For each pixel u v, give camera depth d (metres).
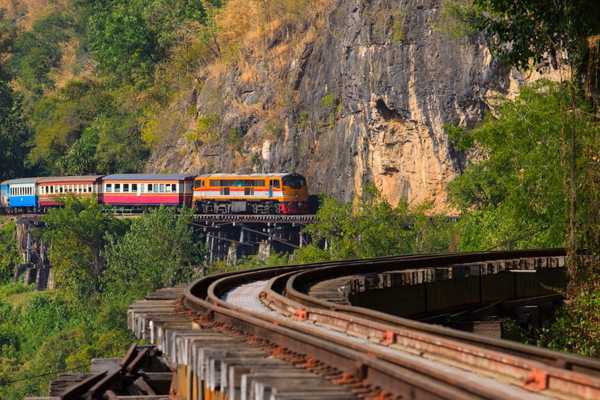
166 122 190.12
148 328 23.08
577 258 39.50
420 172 128.88
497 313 38.47
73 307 143.25
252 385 13.66
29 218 161.00
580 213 39.94
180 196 139.00
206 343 17.48
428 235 106.31
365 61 133.62
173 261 131.12
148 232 133.38
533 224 61.88
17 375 115.44
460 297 36.84
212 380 15.49
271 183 130.38
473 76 119.25
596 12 38.19
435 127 124.81
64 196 153.12
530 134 58.19
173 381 23.64
